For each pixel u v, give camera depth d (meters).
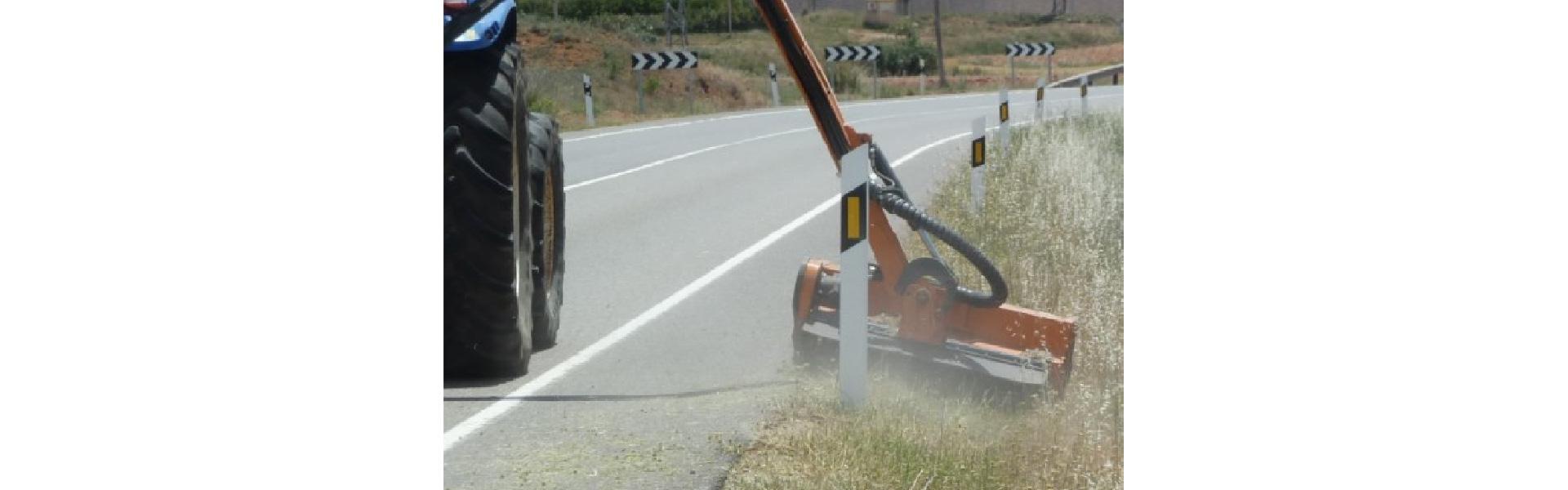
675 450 4.88
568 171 14.90
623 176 14.38
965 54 48.03
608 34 40.50
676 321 7.29
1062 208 8.90
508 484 4.55
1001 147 12.05
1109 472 4.80
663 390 5.79
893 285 5.80
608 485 4.52
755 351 6.55
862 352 5.21
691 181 13.80
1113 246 8.14
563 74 30.03
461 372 5.99
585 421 5.29
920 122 22.80
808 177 14.16
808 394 5.46
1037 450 4.83
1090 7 52.88
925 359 5.48
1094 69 41.75
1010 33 50.66
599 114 25.42
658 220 10.98
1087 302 6.73
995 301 5.64
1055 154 11.09
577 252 9.48
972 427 5.10
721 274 8.64
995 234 8.53
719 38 49.56
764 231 10.39
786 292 8.08
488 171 5.59
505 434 5.14
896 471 4.49
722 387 5.81
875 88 34.22
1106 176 10.36
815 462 4.60
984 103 29.80
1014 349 5.69
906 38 47.44
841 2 55.28
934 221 5.62
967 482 4.48
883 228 5.73
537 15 45.62
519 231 6.00
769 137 19.91
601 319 7.37
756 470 4.62
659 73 32.47
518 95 5.93
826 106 5.70
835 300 5.90
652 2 51.59
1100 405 5.29
